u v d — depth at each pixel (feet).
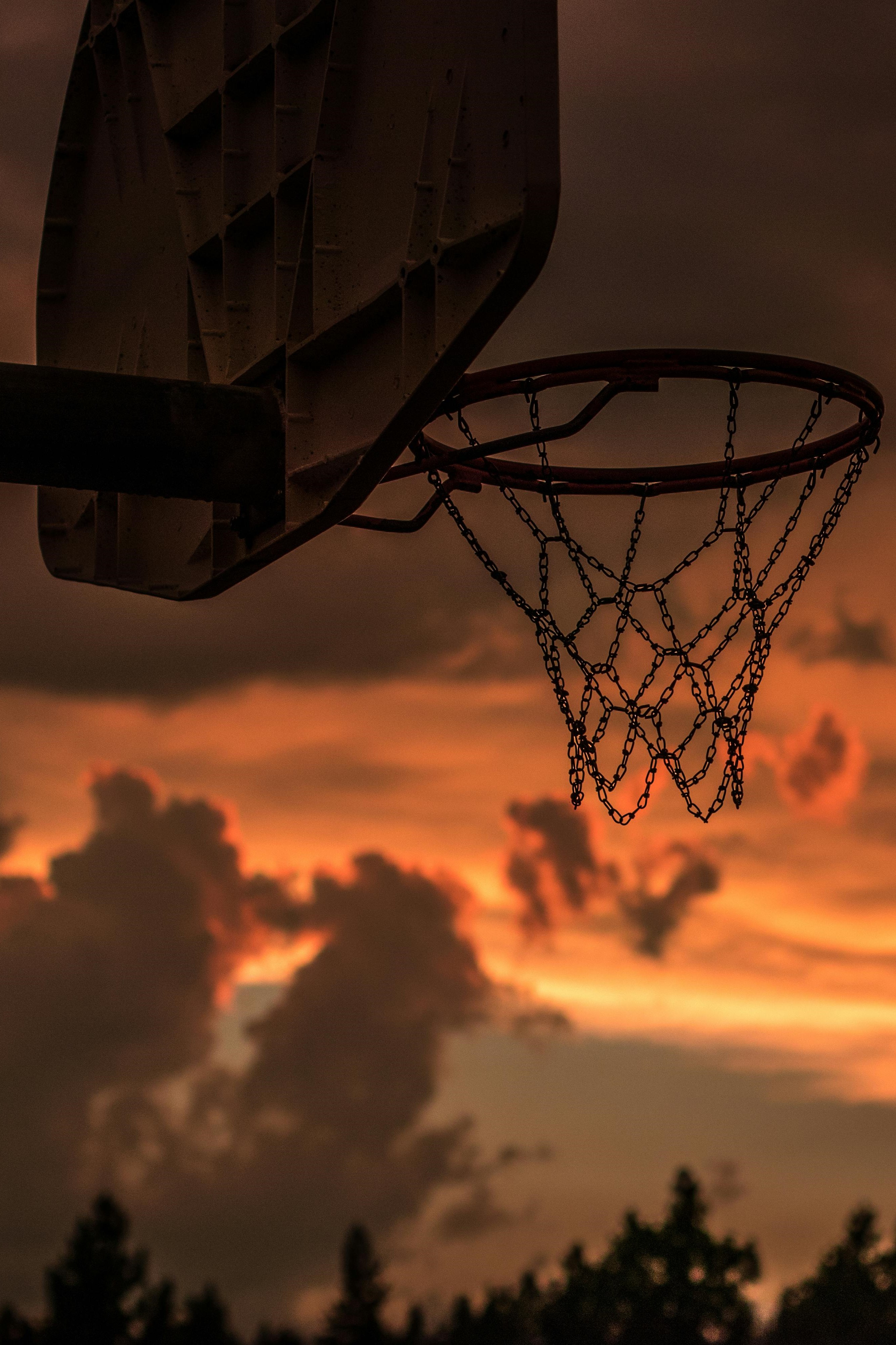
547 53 18.58
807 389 28.71
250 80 24.91
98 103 29.66
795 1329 331.98
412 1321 266.16
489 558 30.30
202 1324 249.75
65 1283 247.50
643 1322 330.95
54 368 23.11
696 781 31.12
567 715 30.66
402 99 21.35
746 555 31.63
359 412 22.00
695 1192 347.77
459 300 19.70
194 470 23.39
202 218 26.12
